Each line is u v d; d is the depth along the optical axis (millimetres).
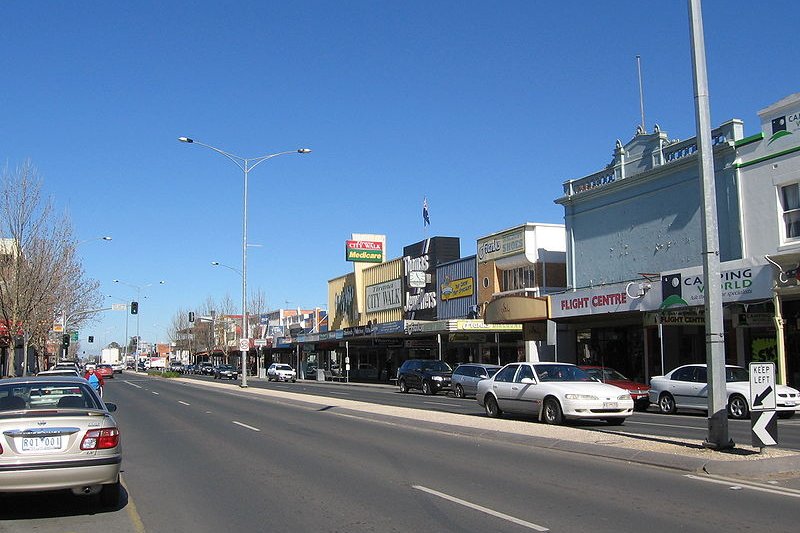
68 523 8477
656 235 30969
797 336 25734
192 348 128000
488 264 43594
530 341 38812
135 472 12008
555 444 14164
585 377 19375
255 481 11031
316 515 8688
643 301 28328
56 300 38562
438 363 39125
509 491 9891
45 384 9680
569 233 36062
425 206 53312
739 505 8789
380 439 16156
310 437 16703
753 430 12000
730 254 27359
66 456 8352
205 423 20547
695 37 13180
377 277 60875
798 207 25266
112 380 62594
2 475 8070
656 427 18047
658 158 30891
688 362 31141
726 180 27672
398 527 8023
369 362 63750
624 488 9953
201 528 8188
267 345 83375
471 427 17203
